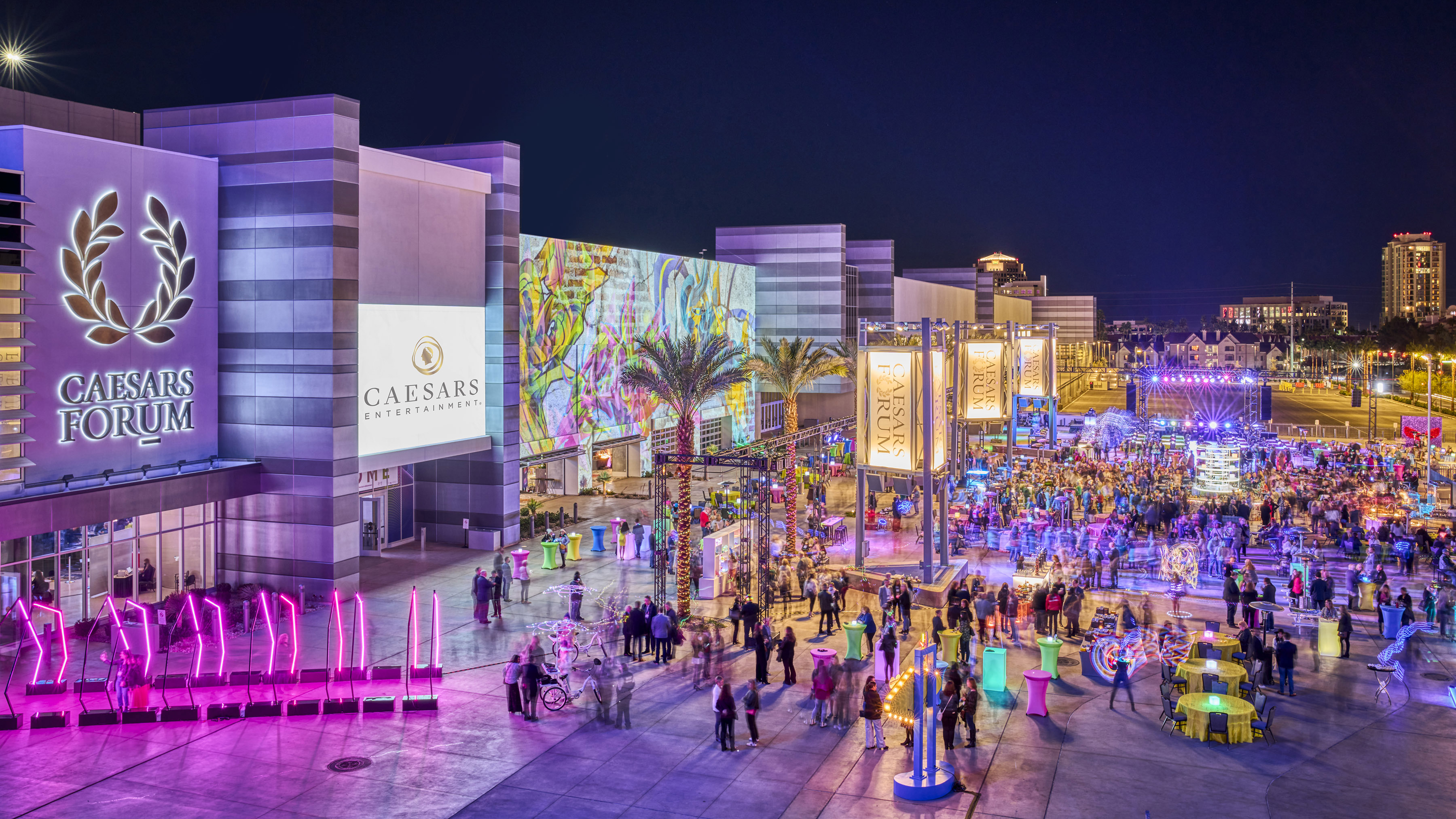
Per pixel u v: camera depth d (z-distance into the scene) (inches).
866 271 3405.5
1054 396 2394.2
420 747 850.8
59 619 999.0
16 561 1097.4
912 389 1440.7
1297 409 5536.4
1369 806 738.8
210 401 1348.4
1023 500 1988.2
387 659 1087.0
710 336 2691.9
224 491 1290.6
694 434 2610.7
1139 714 936.3
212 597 1259.8
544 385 1943.9
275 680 1005.2
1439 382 5900.6
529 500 2075.5
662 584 1275.8
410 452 1518.2
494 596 1253.7
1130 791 766.5
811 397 3272.6
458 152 1724.9
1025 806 740.7
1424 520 1914.4
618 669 1054.4
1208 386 5600.4
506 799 749.9
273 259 1328.7
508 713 934.4
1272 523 1863.9
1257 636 1090.1
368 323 1453.0
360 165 1414.9
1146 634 1173.1
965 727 895.7
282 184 1321.4
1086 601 1362.0
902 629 1225.4
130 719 903.1
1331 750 847.1
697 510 1854.1
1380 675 1044.5
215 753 837.2
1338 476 2370.8
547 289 1948.8
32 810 725.9
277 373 1332.4
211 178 1338.6
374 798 751.7
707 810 732.0
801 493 2207.2
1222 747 853.2
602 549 1654.8
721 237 3100.4
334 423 1315.2
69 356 1148.5
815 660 937.5
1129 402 4087.1
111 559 1204.5
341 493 1332.4
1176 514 1806.1
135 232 1231.5
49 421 1124.5
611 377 2201.0
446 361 1609.3
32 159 1106.1
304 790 763.4
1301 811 732.0
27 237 1102.4
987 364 1764.3
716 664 1082.7
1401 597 1178.6
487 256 1706.4
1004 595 1204.5
